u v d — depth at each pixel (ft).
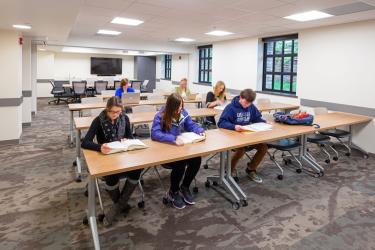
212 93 18.58
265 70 24.26
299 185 11.58
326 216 9.06
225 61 27.89
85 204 9.55
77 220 8.54
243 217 8.91
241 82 25.96
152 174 12.35
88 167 6.64
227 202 9.90
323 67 18.33
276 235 7.94
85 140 8.16
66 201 9.75
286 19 16.29
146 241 7.55
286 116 12.35
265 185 11.52
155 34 24.25
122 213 8.99
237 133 10.34
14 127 16.94
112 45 28.30
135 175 8.25
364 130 16.22
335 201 10.15
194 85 33.71
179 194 9.68
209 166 13.62
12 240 7.49
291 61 21.83
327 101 18.20
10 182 11.28
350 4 12.66
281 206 9.70
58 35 20.12
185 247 7.32
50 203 9.59
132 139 8.88
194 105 19.02
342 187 11.44
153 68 47.96
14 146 16.52
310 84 19.27
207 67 32.60
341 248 7.41
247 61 25.11
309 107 19.45
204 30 21.30
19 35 17.25
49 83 42.14
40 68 41.34
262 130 10.78
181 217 8.85
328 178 12.42
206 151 7.98
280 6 13.41
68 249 7.17
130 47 29.17
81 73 45.47
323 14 14.74
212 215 9.00
